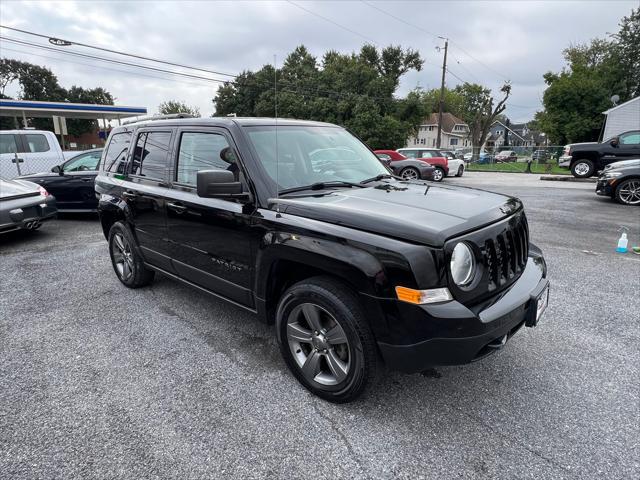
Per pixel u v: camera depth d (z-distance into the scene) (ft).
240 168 9.11
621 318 11.74
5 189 20.54
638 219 25.95
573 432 7.23
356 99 116.26
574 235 21.81
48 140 35.76
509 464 6.54
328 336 7.79
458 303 6.62
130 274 14.05
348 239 7.08
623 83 128.47
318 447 6.95
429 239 6.53
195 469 6.48
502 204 8.46
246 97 128.98
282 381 8.84
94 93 220.23
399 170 49.67
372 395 8.32
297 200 8.36
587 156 51.39
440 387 8.59
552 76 128.77
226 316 12.10
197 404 8.08
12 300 13.44
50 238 22.22
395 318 6.66
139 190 12.23
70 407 8.00
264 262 8.48
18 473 6.38
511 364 9.42
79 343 10.55
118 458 6.70
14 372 9.23
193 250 10.59
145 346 10.39
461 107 232.73
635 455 6.68
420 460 6.64
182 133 11.03
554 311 12.25
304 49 161.99
